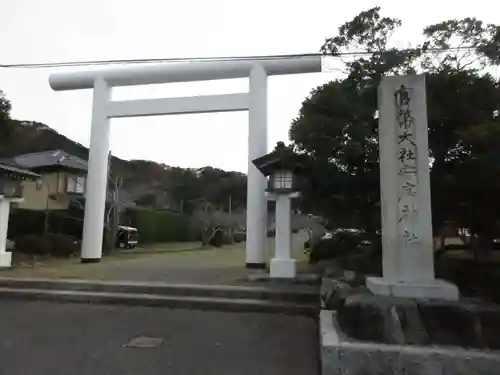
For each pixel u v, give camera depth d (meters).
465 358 3.61
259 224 11.75
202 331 5.82
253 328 6.01
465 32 7.10
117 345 5.11
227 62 12.47
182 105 12.88
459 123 6.39
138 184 25.11
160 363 4.44
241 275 9.82
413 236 4.61
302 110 8.18
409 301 4.19
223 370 4.25
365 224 8.43
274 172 9.23
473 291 5.69
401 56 7.25
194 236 28.44
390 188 4.75
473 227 6.95
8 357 4.61
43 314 6.84
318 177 7.81
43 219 16.77
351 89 7.50
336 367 3.71
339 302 4.93
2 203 11.49
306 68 12.09
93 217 13.26
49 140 25.83
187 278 9.30
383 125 4.87
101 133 13.44
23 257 13.48
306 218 17.70
